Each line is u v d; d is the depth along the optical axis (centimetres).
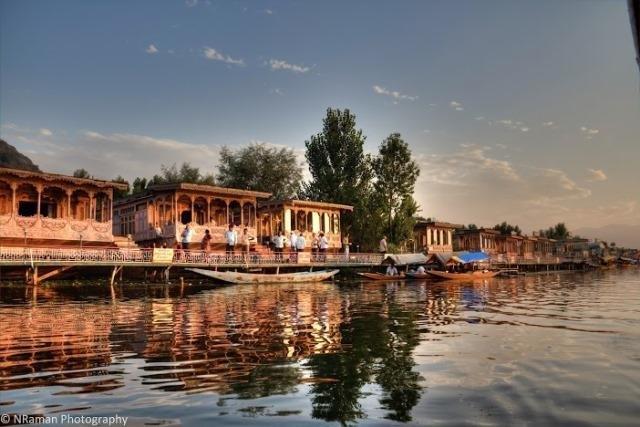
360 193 5809
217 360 988
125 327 1444
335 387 791
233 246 3775
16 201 3253
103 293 2680
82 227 3378
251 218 4400
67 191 3350
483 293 2950
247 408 686
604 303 2300
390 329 1427
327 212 5084
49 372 885
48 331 1363
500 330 1406
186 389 776
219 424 624
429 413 666
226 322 1562
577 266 9450
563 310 1975
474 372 888
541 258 8319
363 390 774
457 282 4297
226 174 6650
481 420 640
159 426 620
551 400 721
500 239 8706
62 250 2939
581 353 1056
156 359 995
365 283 3966
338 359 999
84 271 3347
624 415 658
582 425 623
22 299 2312
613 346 1138
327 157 6022
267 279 3688
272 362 970
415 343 1188
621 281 4716
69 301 2252
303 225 4934
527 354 1049
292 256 4162
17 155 7438
